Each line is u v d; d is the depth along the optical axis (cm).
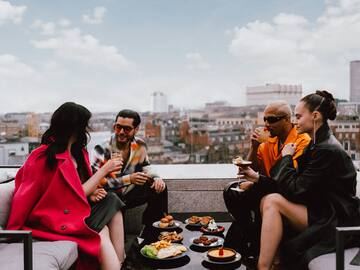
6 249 216
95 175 253
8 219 238
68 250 213
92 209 253
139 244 263
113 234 256
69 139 249
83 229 229
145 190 319
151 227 297
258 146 311
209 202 370
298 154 271
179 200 370
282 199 239
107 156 314
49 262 195
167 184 369
